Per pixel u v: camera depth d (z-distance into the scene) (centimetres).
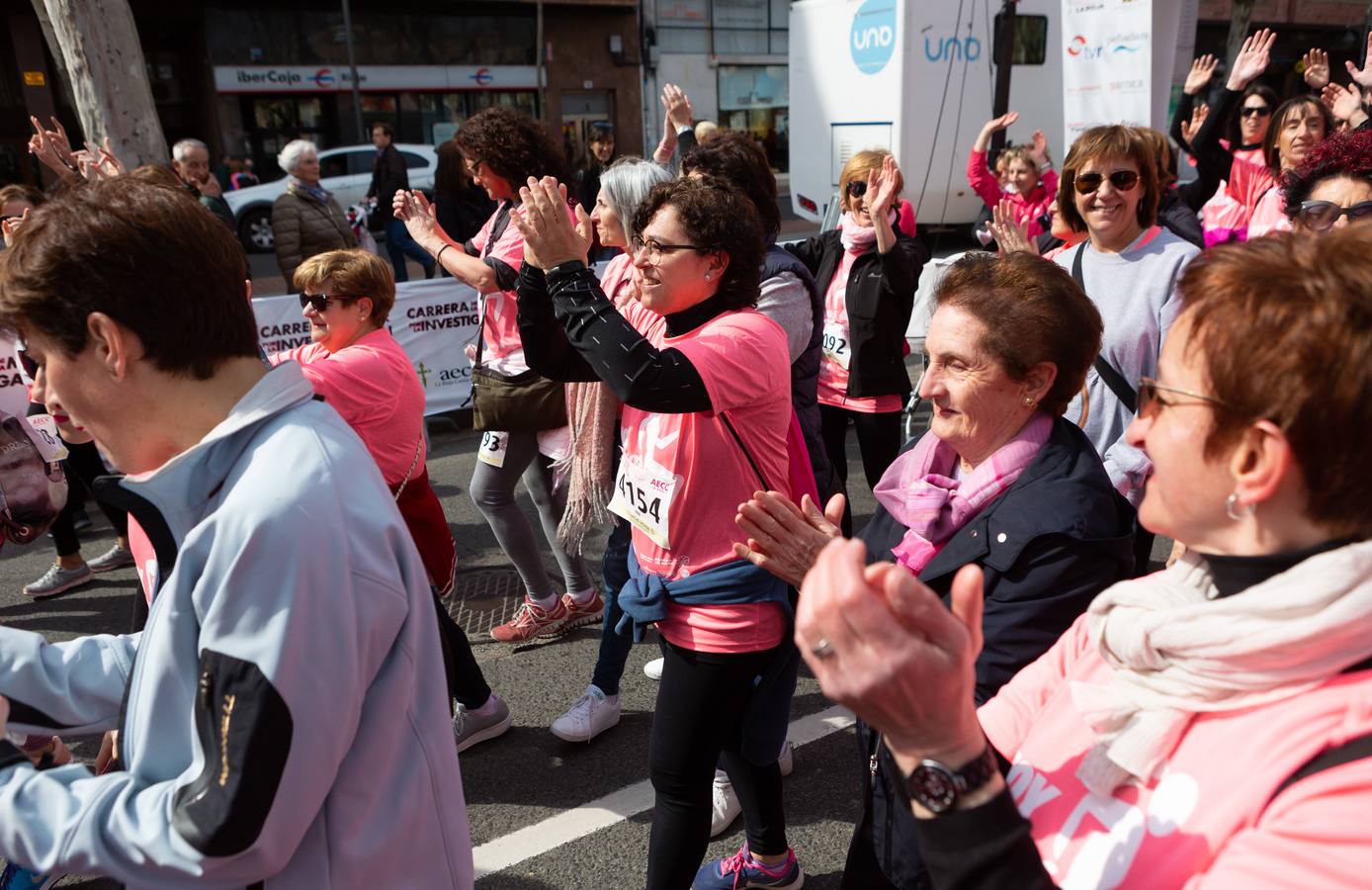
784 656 195
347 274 251
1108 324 268
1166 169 272
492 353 320
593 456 277
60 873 102
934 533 154
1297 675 73
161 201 105
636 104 2400
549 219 179
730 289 192
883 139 1214
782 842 221
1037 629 139
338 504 105
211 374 109
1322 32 2764
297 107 2064
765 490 189
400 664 111
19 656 123
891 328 368
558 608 365
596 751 294
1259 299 75
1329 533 76
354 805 108
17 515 290
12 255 102
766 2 2509
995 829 76
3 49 1816
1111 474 243
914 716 76
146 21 1883
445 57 2156
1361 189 266
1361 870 65
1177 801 78
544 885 240
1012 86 1241
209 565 99
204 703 98
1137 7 563
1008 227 303
